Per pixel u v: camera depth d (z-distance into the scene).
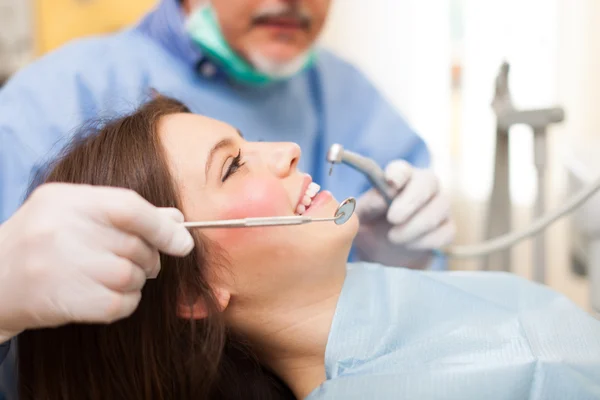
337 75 1.16
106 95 0.99
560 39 1.41
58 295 0.44
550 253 1.48
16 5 1.45
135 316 0.59
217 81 1.05
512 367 0.56
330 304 0.64
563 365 0.56
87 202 0.44
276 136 1.07
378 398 0.55
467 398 0.54
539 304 0.66
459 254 0.87
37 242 0.44
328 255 0.62
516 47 1.43
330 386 0.57
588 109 1.43
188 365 0.60
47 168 0.67
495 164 0.88
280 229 0.61
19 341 0.62
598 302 0.87
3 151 0.92
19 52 1.47
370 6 1.50
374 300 0.64
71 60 1.01
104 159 0.61
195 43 1.02
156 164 0.59
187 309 0.60
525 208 1.47
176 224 0.45
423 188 0.85
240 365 0.67
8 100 0.96
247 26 0.96
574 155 0.99
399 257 0.90
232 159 0.63
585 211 0.87
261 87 1.08
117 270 0.44
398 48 1.51
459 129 1.53
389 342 0.60
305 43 1.01
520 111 0.83
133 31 1.09
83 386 0.61
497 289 0.71
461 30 1.50
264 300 0.63
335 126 1.14
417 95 1.52
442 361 0.57
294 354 0.66
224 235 0.60
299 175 0.66
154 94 0.84
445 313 0.63
